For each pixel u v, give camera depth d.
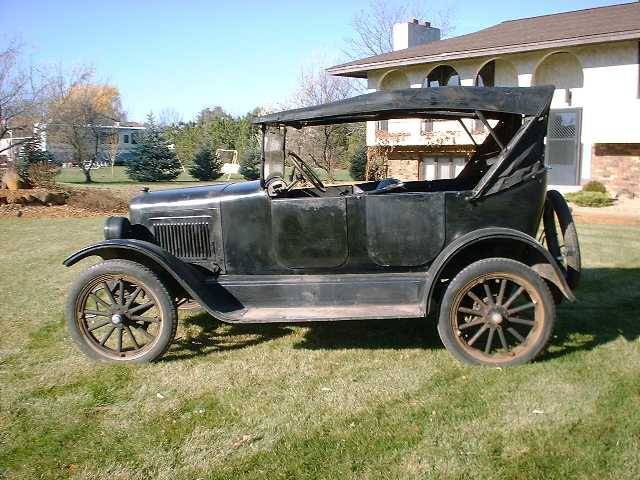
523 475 2.75
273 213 4.25
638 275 6.44
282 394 3.69
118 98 52.50
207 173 31.72
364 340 4.67
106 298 5.79
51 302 5.92
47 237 10.06
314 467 2.87
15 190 14.23
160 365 4.21
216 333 4.91
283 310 4.23
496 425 3.20
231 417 3.41
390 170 19.02
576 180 15.44
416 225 4.12
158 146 30.75
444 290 4.27
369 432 3.18
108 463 2.97
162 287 4.17
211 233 4.48
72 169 42.81
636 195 14.11
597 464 2.81
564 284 3.93
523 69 15.91
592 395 3.51
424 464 2.86
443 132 16.89
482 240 3.94
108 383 3.92
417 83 18.50
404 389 3.70
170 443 3.14
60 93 30.31
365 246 4.20
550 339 3.98
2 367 4.23
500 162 4.04
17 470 2.92
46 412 3.52
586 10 18.52
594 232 9.54
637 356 4.09
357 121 4.66
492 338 4.07
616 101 14.39
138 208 4.62
